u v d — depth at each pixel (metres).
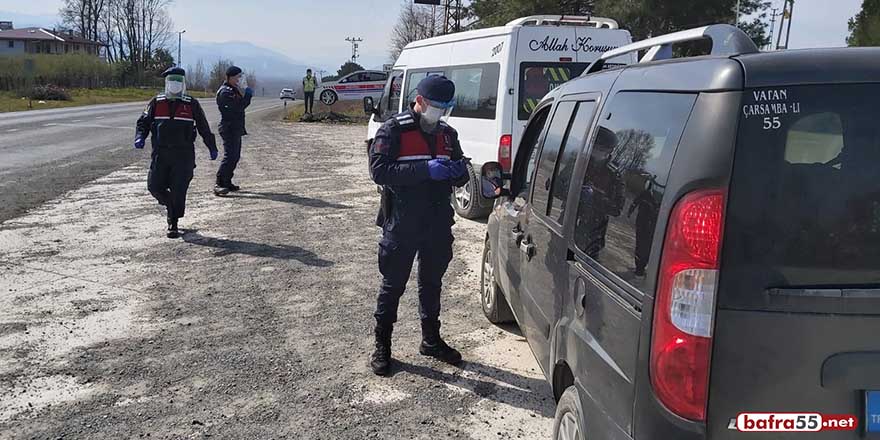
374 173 4.18
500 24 31.94
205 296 6.00
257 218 9.22
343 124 29.97
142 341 5.00
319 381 4.40
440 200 4.41
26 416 3.90
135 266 6.89
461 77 9.55
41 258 7.12
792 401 1.92
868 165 1.92
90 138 20.39
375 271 6.83
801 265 1.90
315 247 7.72
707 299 1.93
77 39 92.69
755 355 1.92
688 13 24.59
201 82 99.12
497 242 5.04
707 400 1.95
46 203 10.04
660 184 2.13
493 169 4.32
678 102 2.17
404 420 3.91
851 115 1.93
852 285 1.92
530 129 4.46
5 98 47.12
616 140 2.65
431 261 4.51
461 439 3.72
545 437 3.74
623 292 2.29
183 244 7.78
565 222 3.09
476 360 4.75
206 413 3.97
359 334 5.20
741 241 1.91
